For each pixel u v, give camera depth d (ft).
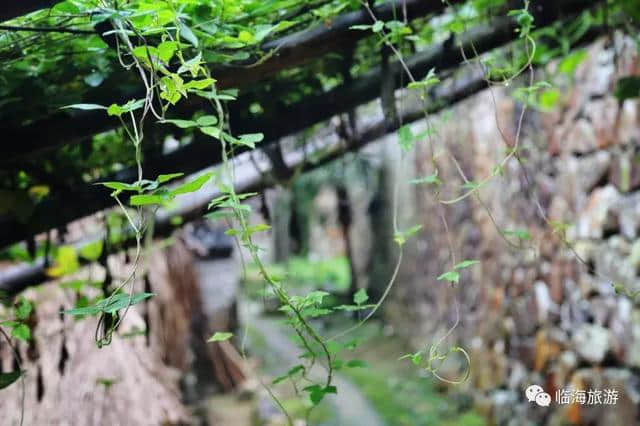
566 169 8.91
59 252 5.49
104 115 3.89
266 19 3.99
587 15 5.00
